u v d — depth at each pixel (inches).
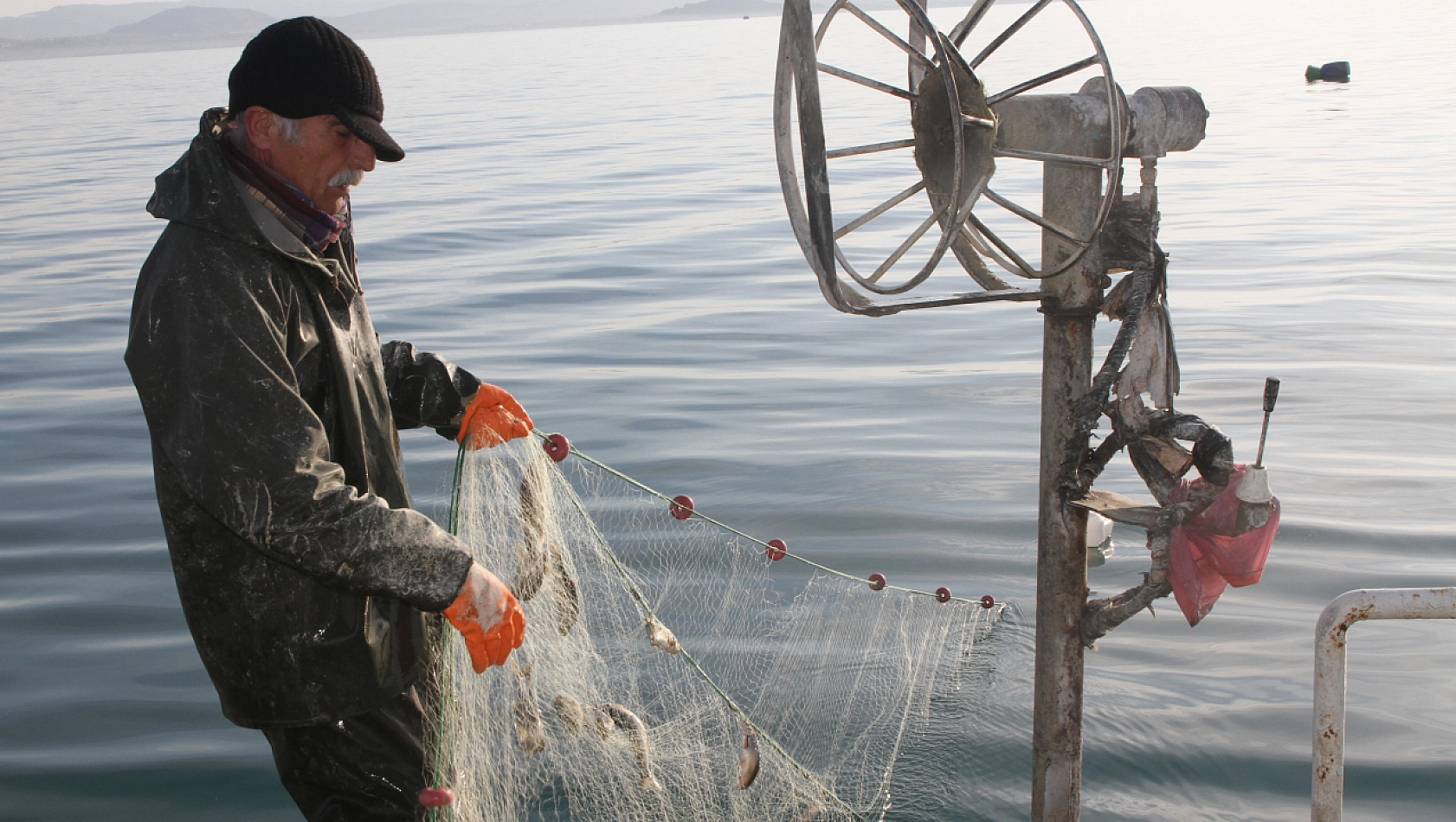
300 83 78.0
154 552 245.6
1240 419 320.2
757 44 4628.4
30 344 442.3
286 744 90.7
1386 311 434.9
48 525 261.3
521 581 101.6
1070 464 113.7
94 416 346.0
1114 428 114.4
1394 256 533.0
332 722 88.9
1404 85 1451.8
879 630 185.0
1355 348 387.2
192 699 186.4
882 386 365.1
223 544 81.1
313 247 82.7
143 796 159.9
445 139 1309.1
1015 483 276.1
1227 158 898.7
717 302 494.9
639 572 196.7
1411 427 308.7
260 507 73.4
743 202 783.1
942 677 180.4
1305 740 167.6
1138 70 1839.3
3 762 167.8
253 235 76.6
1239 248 567.2
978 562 233.3
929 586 222.5
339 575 75.2
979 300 110.1
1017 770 157.6
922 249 584.4
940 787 151.0
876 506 262.1
